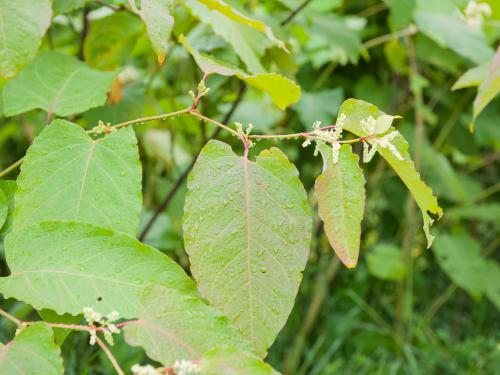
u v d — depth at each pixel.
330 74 1.15
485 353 1.12
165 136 1.15
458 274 1.12
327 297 1.20
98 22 0.71
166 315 0.35
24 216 0.38
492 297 1.12
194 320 0.35
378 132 0.39
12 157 1.35
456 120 1.22
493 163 1.43
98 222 0.39
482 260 1.15
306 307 1.19
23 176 0.39
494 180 1.40
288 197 0.39
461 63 1.10
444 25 0.93
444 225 1.33
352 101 0.40
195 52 0.42
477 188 1.24
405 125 1.12
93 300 0.36
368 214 1.31
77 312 0.35
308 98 0.95
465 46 0.91
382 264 1.04
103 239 0.38
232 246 0.38
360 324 1.14
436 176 1.18
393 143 0.41
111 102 0.72
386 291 1.26
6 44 0.36
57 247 0.37
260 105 1.01
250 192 0.39
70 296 0.36
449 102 1.18
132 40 0.73
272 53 0.73
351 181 0.40
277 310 0.37
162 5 0.38
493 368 1.05
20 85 0.52
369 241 1.34
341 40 0.89
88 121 0.70
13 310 0.81
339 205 0.40
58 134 0.41
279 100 0.46
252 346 0.35
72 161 0.40
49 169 0.40
